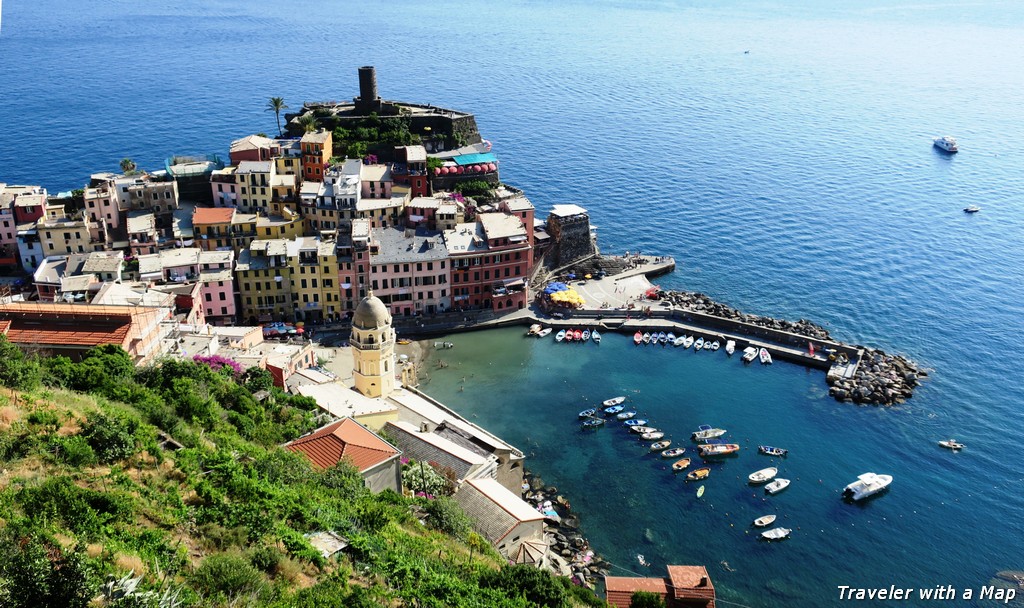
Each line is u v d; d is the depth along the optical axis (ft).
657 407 500.33
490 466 368.27
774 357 570.46
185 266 540.11
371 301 409.90
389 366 424.46
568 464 438.40
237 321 562.25
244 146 643.45
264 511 219.82
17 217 572.51
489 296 619.26
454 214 620.49
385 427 385.29
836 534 388.37
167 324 420.36
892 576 364.17
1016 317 635.25
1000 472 441.68
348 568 208.74
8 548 158.71
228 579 179.93
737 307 649.20
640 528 388.78
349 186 609.01
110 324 350.84
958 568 370.73
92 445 225.76
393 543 240.53
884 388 517.14
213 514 210.18
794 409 500.33
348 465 283.59
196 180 642.22
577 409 497.05
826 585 357.20
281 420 347.36
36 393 252.42
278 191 620.49
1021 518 406.41
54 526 178.91
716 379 537.65
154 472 227.61
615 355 569.23
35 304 364.99
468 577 238.48
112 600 155.74
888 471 439.63
